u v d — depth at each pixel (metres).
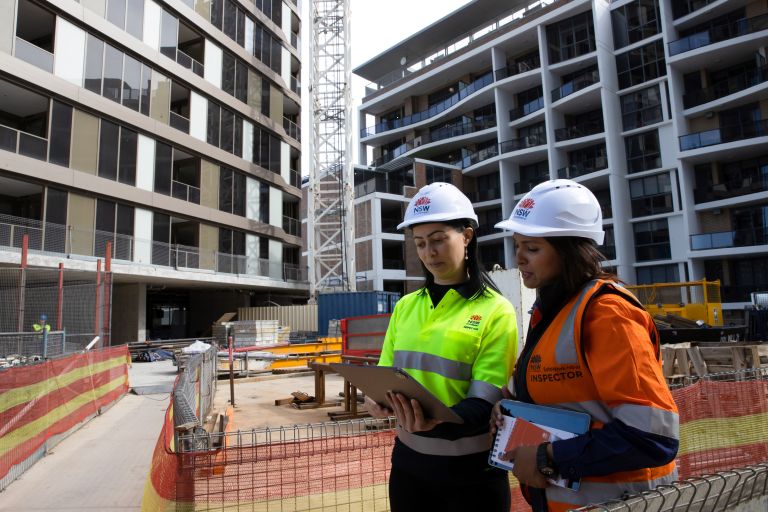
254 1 30.16
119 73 20.97
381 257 37.44
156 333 29.56
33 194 19.16
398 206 40.16
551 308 1.56
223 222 26.27
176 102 25.39
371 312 23.05
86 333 13.05
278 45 32.69
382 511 2.95
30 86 17.58
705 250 28.12
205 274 24.14
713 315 17.78
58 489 4.86
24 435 5.42
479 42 40.84
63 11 18.61
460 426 1.71
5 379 4.97
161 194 22.62
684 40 29.95
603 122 34.06
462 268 2.00
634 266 31.77
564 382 1.44
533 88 39.34
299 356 14.08
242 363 15.36
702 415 3.99
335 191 33.34
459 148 43.91
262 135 30.31
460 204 1.97
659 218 31.16
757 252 26.59
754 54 28.80
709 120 29.83
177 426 2.73
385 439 3.10
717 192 28.92
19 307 12.76
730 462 3.98
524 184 38.38
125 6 21.27
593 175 33.03
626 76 33.53
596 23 34.00
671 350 8.97
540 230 1.51
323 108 34.47
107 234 20.11
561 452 1.33
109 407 9.25
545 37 36.94
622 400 1.27
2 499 4.61
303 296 33.53
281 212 31.44
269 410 8.80
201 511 2.49
